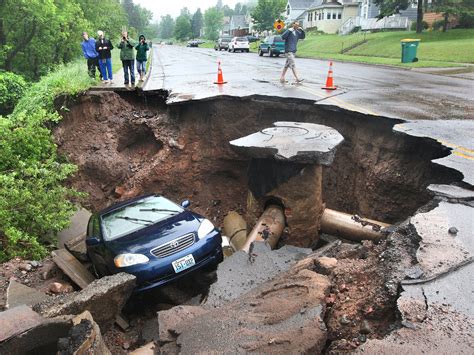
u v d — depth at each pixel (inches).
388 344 133.1
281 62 1123.3
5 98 768.9
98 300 195.3
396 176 350.9
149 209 311.4
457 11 1405.0
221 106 489.4
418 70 856.9
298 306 169.9
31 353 148.2
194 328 182.2
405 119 374.3
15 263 296.4
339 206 421.7
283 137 339.3
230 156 490.0
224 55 1560.0
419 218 211.0
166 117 524.7
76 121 512.7
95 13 1561.3
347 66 994.7
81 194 385.7
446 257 175.6
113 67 885.8
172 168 494.3
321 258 210.7
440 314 143.8
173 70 872.3
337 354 144.4
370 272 180.7
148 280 251.6
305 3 3137.3
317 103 441.4
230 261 260.7
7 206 318.0
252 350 153.0
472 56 1020.5
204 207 500.1
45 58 1114.7
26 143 397.4
